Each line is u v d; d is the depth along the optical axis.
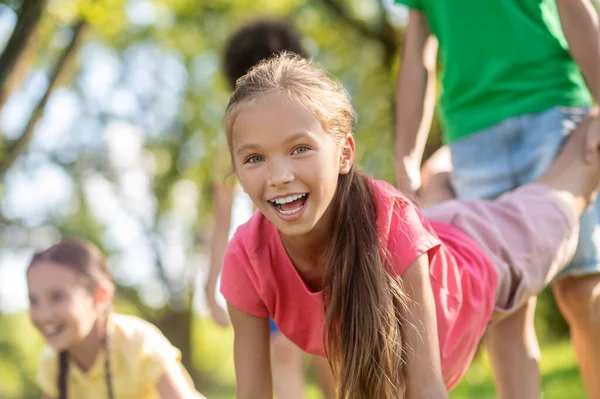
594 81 3.07
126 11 7.43
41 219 19.23
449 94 3.44
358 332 2.21
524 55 3.21
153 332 3.31
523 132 3.22
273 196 2.08
